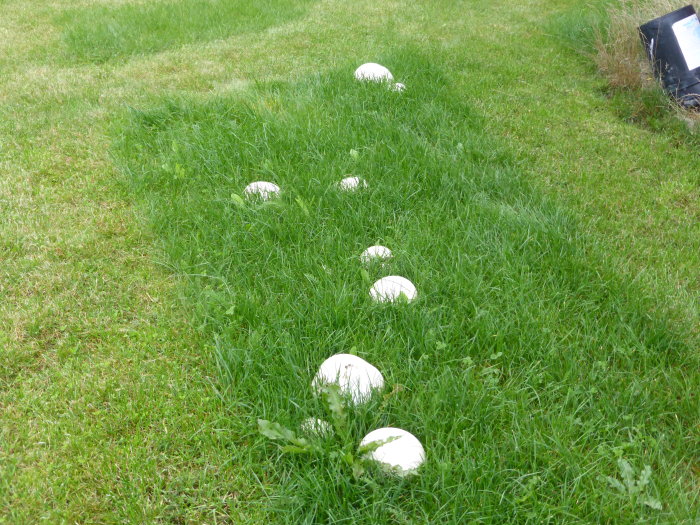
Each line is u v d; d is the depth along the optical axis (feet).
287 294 10.77
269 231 12.35
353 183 13.65
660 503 7.40
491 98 19.98
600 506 7.37
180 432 8.45
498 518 7.27
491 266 11.53
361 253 11.96
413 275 11.32
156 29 25.38
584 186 14.97
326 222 12.74
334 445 7.93
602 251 12.23
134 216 13.15
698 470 8.25
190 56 22.93
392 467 7.52
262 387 8.81
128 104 18.38
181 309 10.71
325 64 22.12
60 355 9.72
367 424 8.41
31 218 12.88
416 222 12.80
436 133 16.74
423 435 8.32
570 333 10.14
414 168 14.47
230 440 8.32
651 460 8.07
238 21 26.76
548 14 29.45
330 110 17.56
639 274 11.65
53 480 7.75
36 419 8.63
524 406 8.79
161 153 15.16
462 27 27.27
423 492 7.44
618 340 10.03
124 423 8.58
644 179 15.48
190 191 13.97
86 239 12.32
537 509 7.38
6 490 7.60
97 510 7.52
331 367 8.70
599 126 18.34
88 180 14.32
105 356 9.78
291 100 18.29
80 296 10.97
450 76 21.36
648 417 8.68
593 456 8.16
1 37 24.36
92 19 25.68
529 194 14.26
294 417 8.43
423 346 9.71
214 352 9.68
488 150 16.26
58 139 16.20
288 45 24.18
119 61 22.49
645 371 9.48
